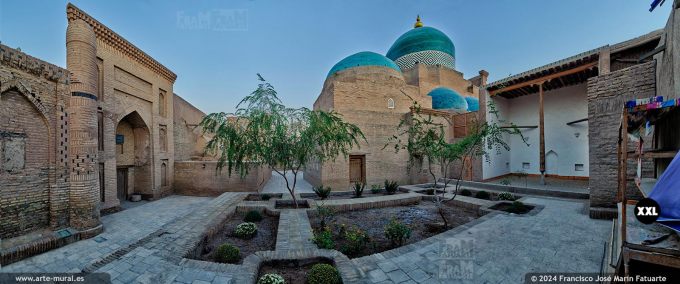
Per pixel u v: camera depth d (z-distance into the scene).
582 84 14.44
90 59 8.15
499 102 16.56
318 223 7.93
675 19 5.12
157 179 13.87
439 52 23.77
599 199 7.68
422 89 21.62
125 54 11.81
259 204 9.72
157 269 4.81
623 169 3.44
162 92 15.00
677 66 5.04
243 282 4.11
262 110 7.79
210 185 14.79
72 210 7.60
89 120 7.96
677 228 2.62
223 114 7.98
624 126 3.47
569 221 7.22
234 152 7.83
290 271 4.75
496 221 7.32
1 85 6.27
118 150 12.77
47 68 7.18
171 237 6.21
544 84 14.70
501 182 13.95
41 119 7.21
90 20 9.87
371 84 15.94
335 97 14.95
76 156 7.69
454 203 10.25
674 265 2.87
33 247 6.32
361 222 8.02
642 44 9.66
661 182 2.83
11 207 6.57
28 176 6.88
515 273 4.48
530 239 5.93
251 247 6.14
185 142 19.72
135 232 8.28
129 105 12.21
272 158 8.28
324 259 5.05
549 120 15.66
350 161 15.34
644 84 7.02
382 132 15.74
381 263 4.90
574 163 14.59
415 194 11.45
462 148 7.67
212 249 6.13
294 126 8.21
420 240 6.36
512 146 17.14
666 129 5.28
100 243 7.27
